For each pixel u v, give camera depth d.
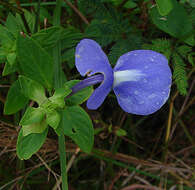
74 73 0.27
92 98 0.21
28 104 0.25
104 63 0.21
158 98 0.21
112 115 0.28
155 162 0.29
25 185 0.27
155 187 0.28
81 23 0.27
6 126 0.26
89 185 0.29
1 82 0.26
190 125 0.30
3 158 0.26
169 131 0.29
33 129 0.21
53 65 0.22
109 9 0.26
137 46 0.26
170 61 0.26
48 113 0.21
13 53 0.23
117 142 0.28
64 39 0.25
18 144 0.21
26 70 0.21
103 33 0.26
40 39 0.23
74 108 0.23
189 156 0.30
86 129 0.23
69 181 0.28
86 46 0.20
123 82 0.21
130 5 0.27
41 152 0.26
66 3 0.27
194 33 0.25
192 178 0.29
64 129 0.23
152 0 0.26
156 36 0.27
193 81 0.28
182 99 0.29
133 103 0.21
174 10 0.25
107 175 0.29
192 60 0.26
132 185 0.28
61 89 0.21
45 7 0.28
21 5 0.26
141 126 0.30
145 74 0.21
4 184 0.26
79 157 0.28
